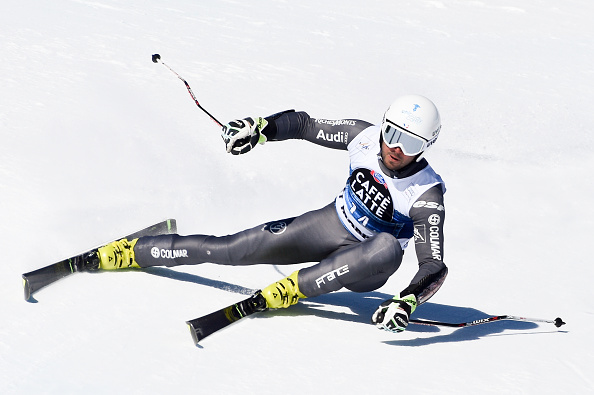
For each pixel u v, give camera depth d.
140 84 28.30
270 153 23.02
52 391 10.34
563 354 12.60
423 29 45.62
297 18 43.88
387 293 15.27
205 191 19.47
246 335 12.42
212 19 40.81
